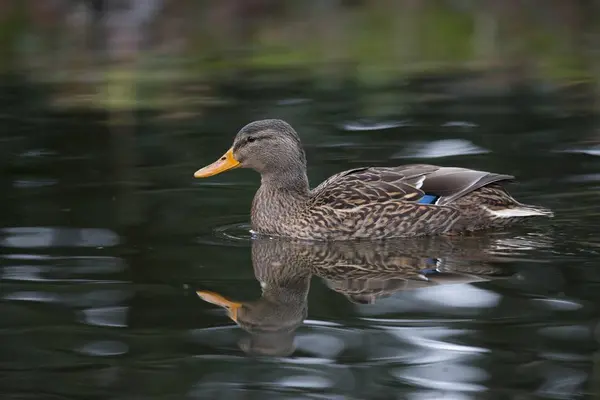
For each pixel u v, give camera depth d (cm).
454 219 1356
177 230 1380
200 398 860
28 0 3534
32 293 1121
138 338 993
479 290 1111
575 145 1781
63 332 1010
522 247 1276
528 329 994
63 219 1419
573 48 2797
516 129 1916
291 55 2783
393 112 2088
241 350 962
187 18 3450
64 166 1720
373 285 1141
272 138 1401
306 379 897
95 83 2439
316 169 1667
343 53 2806
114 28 3288
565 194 1498
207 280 1170
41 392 876
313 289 1134
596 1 3519
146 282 1162
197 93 2308
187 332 1009
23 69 2634
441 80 2414
